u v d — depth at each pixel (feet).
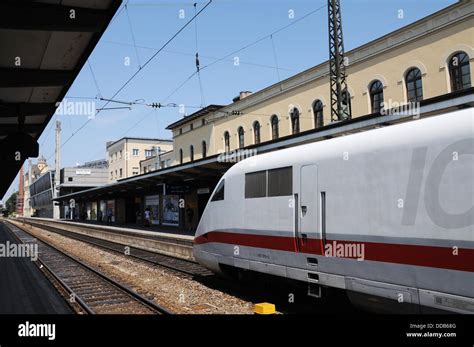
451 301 17.87
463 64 60.08
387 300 20.99
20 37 23.75
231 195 33.94
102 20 22.47
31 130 44.09
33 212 381.40
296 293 32.37
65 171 240.94
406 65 67.67
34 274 48.70
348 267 23.00
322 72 85.05
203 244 37.78
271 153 30.96
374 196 21.71
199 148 134.10
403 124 21.59
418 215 19.42
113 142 227.40
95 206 213.46
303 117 90.17
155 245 74.28
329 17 62.69
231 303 31.63
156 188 114.73
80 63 27.73
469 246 17.22
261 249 30.07
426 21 64.23
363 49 75.00
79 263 56.49
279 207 28.48
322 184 25.09
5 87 29.63
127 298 34.19
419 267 19.21
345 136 24.94
